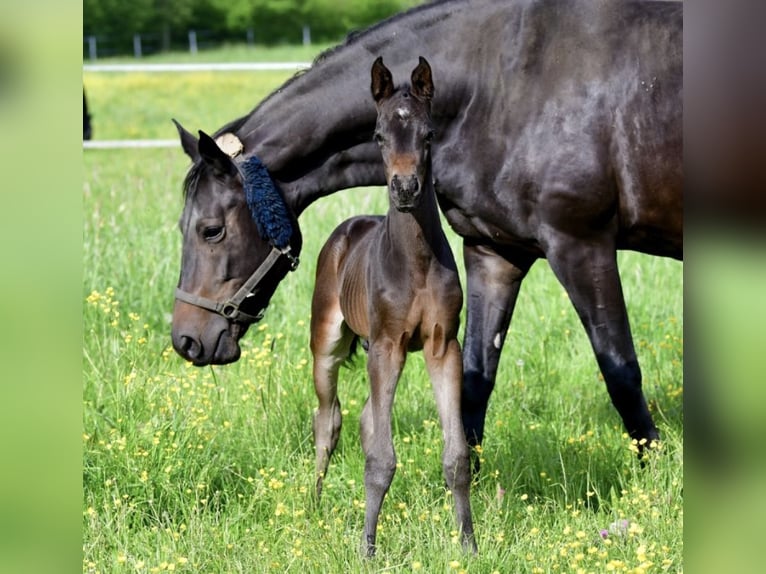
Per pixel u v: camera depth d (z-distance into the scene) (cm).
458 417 454
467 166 550
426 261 444
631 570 392
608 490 522
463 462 445
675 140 519
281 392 615
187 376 631
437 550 434
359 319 501
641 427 552
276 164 550
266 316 770
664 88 521
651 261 856
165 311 770
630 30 531
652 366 690
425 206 434
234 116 1975
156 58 3256
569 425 600
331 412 543
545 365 686
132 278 802
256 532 471
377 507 448
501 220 552
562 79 531
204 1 3984
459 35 547
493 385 577
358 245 517
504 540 448
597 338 545
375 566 428
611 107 526
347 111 548
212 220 527
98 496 500
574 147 527
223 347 540
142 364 639
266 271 541
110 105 2136
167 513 494
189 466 523
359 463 550
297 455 561
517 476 530
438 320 452
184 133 542
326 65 554
